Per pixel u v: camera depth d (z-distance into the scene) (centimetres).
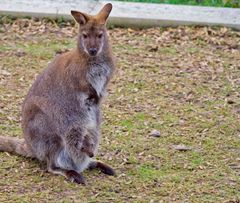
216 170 1371
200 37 2041
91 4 2164
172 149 1452
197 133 1527
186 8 2183
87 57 1286
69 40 2003
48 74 1335
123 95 1698
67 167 1324
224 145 1477
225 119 1597
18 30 2044
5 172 1334
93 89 1302
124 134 1510
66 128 1304
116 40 2009
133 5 2173
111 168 1348
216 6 2308
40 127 1319
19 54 1900
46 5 2142
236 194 1283
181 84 1770
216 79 1806
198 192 1284
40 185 1288
